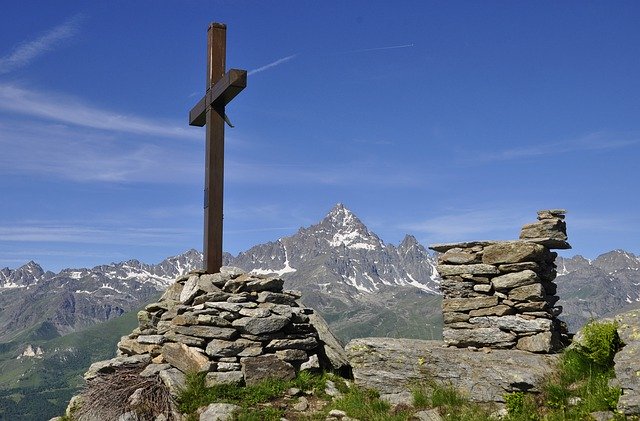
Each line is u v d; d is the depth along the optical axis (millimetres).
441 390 13344
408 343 14617
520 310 14281
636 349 11641
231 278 15797
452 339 14469
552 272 15102
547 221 14992
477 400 13062
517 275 14320
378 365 14281
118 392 13703
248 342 14336
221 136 16922
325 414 13078
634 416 10867
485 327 14352
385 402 13547
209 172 16688
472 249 15172
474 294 14781
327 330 16031
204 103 17406
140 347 15906
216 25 17344
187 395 13383
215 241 16547
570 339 14859
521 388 12750
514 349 13953
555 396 12250
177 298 16750
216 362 14039
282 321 14602
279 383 14039
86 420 13688
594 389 11945
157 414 13203
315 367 14750
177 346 14438
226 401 13227
